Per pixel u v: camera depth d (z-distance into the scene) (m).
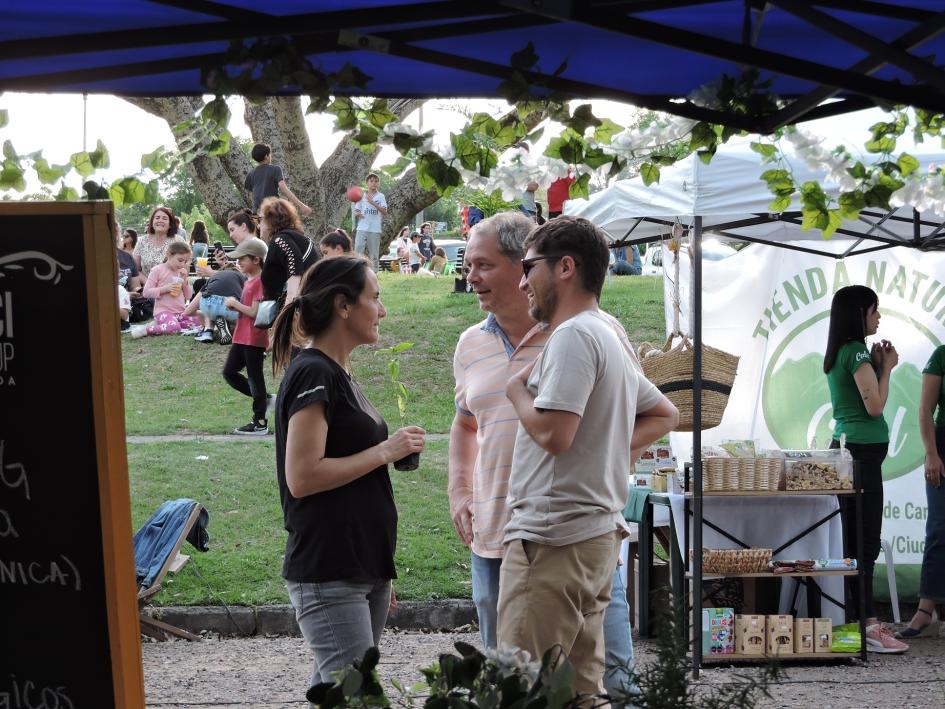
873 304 7.68
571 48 3.55
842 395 7.66
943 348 7.82
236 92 3.31
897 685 6.71
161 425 12.17
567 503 3.55
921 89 2.98
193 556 8.73
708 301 9.15
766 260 9.09
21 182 3.75
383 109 3.77
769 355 9.07
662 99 3.70
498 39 3.48
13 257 3.17
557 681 2.36
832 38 3.62
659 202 6.77
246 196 18.75
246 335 11.73
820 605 7.61
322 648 3.80
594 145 3.91
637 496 7.85
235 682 6.82
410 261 30.39
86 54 3.46
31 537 3.19
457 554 8.82
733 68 3.75
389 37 3.25
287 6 3.21
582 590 3.54
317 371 3.86
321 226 18.16
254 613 7.99
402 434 3.91
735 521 7.47
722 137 4.03
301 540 3.83
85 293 3.14
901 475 8.74
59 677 3.19
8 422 3.19
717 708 2.46
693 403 6.88
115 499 3.15
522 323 4.29
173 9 3.15
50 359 3.16
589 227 3.76
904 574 8.68
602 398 3.57
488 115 3.76
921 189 4.39
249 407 12.97
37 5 3.16
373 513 3.89
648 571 7.76
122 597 3.16
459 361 4.43
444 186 3.82
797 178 6.39
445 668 2.45
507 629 3.58
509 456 4.18
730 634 7.17
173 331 15.90
